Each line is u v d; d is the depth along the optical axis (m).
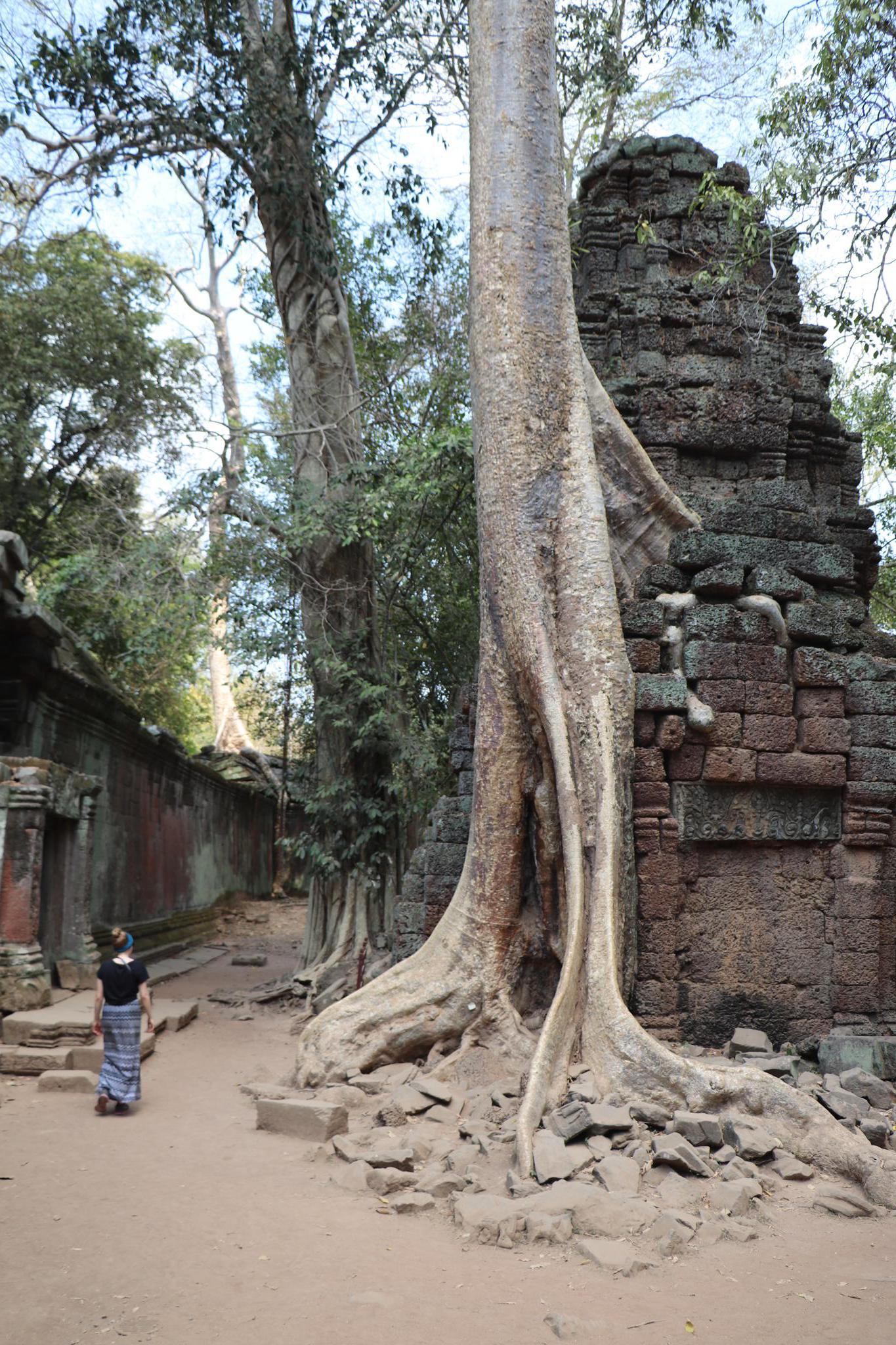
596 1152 6.09
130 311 20.30
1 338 18.89
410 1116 7.23
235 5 13.88
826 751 9.12
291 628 15.56
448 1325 4.18
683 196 12.73
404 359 19.05
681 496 10.83
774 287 12.41
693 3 13.98
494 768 8.80
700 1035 8.71
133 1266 4.75
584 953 7.75
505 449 9.17
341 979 13.28
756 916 8.99
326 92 15.59
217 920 24.69
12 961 10.17
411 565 15.97
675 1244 5.03
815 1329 4.21
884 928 9.23
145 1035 10.25
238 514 14.75
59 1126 7.42
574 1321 4.16
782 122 9.85
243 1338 4.04
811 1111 6.49
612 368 12.01
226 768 30.00
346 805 14.52
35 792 10.61
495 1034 8.26
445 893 10.78
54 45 13.20
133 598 13.79
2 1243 5.03
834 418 12.01
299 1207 5.60
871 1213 5.60
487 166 9.59
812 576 9.84
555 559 9.02
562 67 15.27
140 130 14.45
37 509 20.55
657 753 8.86
